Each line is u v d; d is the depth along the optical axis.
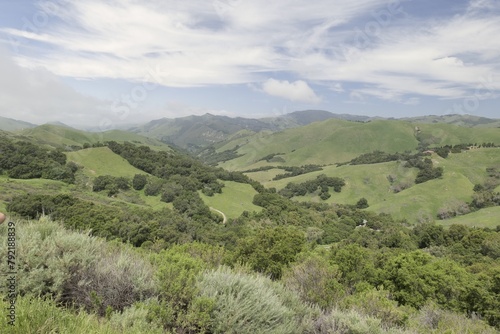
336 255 22.11
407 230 90.69
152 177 112.75
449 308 20.45
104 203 81.81
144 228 48.06
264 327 4.98
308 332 5.89
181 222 65.31
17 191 72.94
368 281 21.45
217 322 4.71
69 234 5.23
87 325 3.42
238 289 5.40
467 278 24.98
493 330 9.91
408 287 20.92
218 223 86.75
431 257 30.58
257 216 93.81
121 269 4.89
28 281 3.85
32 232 4.88
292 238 26.86
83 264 4.51
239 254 25.44
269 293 5.61
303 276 9.70
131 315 4.00
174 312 4.72
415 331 7.23
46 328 3.10
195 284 5.25
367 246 74.38
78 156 113.12
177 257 7.42
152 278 5.22
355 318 6.29
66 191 85.88
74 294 4.32
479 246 63.78
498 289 20.75
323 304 8.29
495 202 110.38
